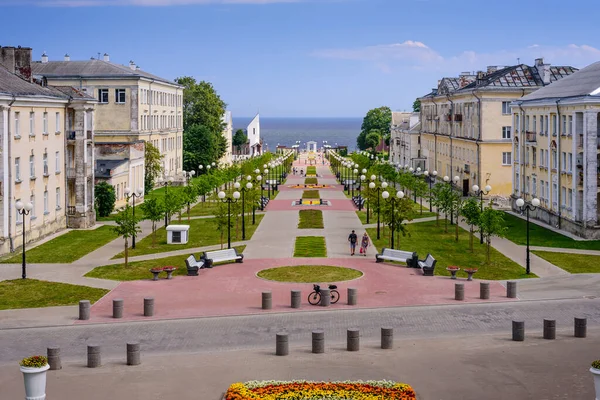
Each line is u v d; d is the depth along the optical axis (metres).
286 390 27.06
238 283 46.50
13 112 57.75
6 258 55.12
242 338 35.09
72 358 32.19
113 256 56.28
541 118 74.12
